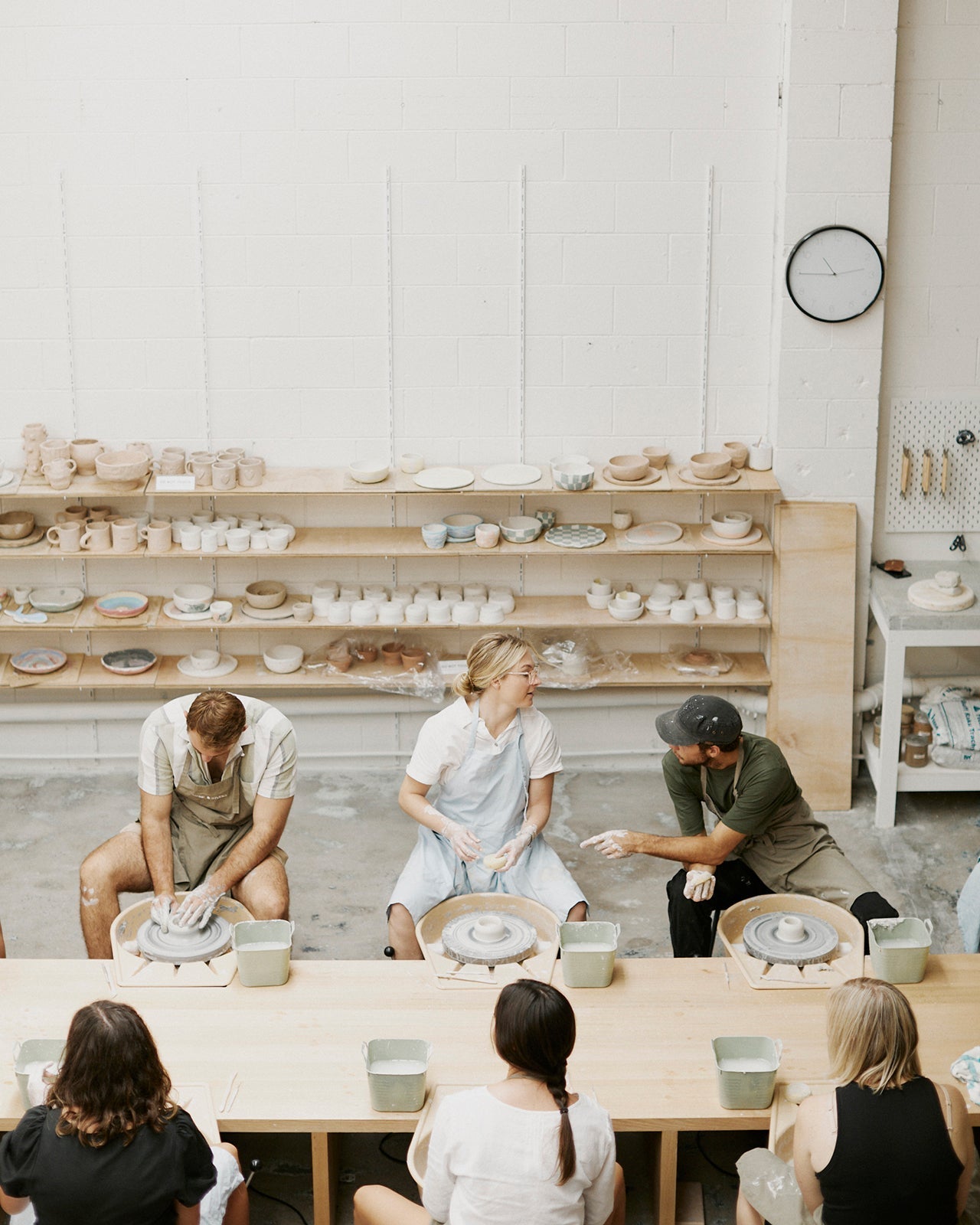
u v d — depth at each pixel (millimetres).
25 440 5410
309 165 5246
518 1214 2455
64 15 5094
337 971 3426
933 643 5102
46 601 5598
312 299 5391
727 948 3510
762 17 5109
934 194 5281
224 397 5500
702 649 5742
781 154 5191
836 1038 2650
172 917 3541
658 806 5508
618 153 5246
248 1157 3506
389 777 5766
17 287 5363
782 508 5398
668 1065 3072
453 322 5422
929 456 5516
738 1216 2920
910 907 4758
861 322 5270
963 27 5121
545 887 3877
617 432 5555
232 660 5691
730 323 5426
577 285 5387
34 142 5215
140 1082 2504
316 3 5090
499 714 3973
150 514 5637
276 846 4016
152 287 5367
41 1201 2514
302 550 5375
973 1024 3217
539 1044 2480
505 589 5699
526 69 5164
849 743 5508
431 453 5570
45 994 3314
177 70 5152
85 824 5359
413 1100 2916
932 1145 2549
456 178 5262
